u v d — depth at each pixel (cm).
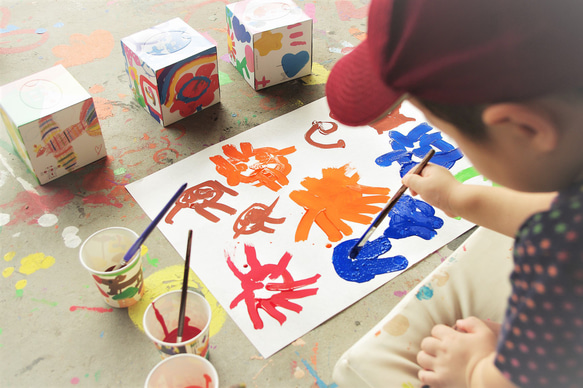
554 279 54
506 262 92
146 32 140
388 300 103
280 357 95
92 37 166
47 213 119
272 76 150
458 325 83
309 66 154
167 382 82
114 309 102
